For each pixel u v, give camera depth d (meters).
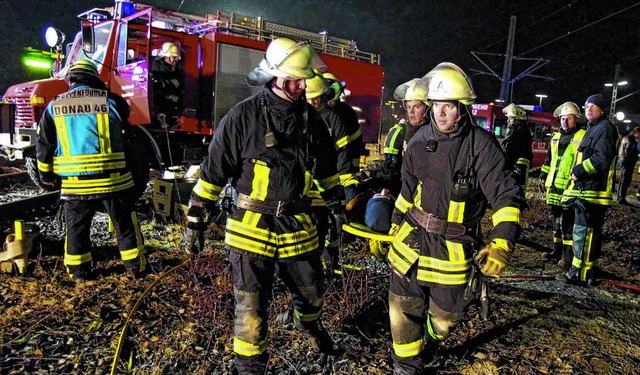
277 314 3.85
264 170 2.66
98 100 4.21
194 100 8.39
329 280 4.34
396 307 2.84
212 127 8.51
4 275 4.39
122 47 7.95
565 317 4.30
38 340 3.35
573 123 5.82
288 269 2.88
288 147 2.68
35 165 7.85
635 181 18.20
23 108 7.96
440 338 2.94
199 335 3.51
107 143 4.24
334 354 3.37
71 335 3.45
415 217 2.80
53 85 7.77
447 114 2.60
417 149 2.77
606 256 6.71
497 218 2.58
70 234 4.30
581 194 5.04
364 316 4.00
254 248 2.66
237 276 2.70
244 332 2.69
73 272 4.36
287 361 3.29
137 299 4.02
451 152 2.65
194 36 8.33
